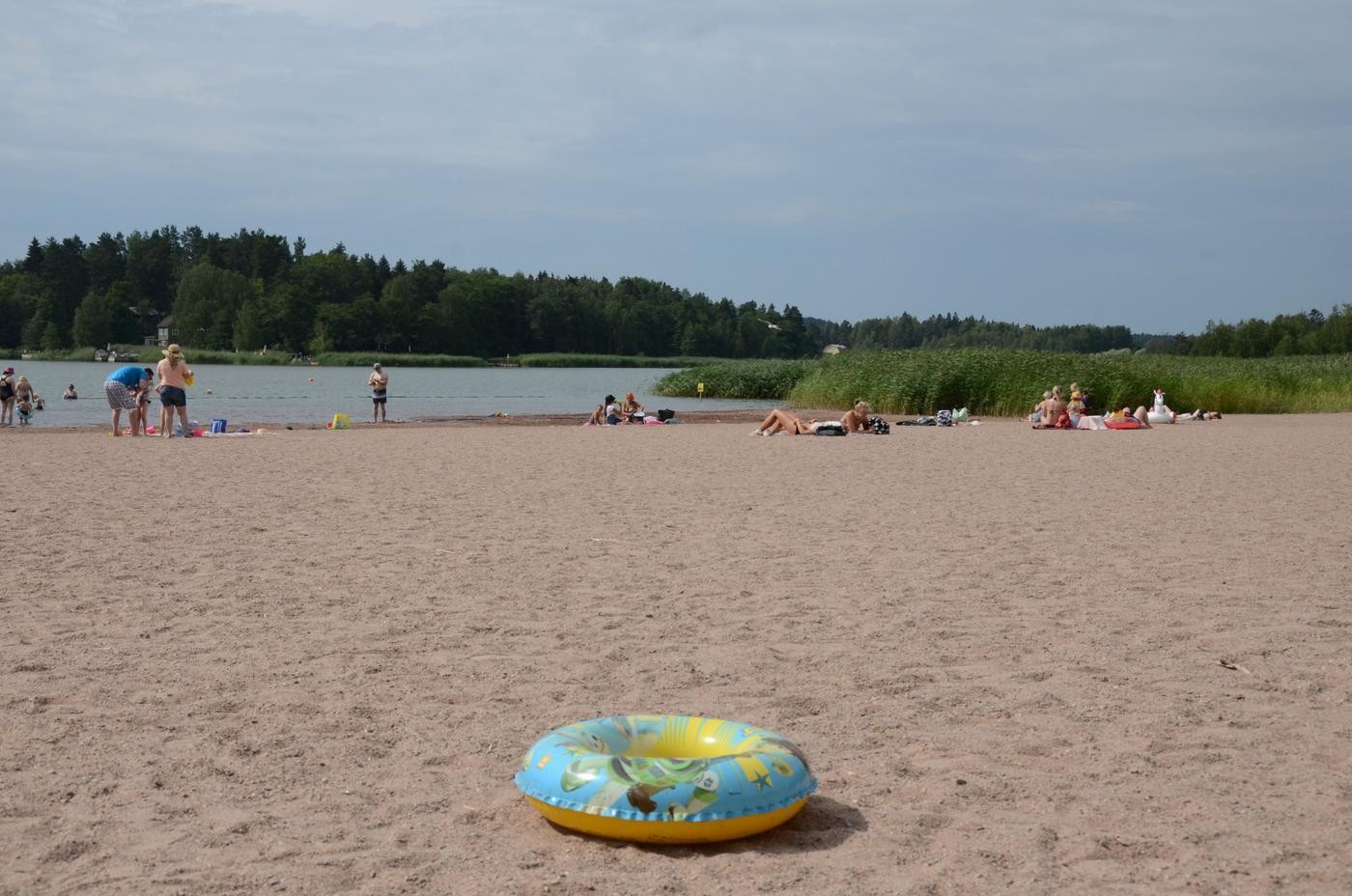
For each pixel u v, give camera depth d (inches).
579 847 158.1
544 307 6550.2
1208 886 146.3
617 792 158.1
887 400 1630.2
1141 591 336.8
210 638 274.5
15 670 244.5
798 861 153.4
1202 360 2586.1
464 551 402.3
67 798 174.6
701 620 297.7
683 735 179.0
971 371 1603.1
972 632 284.4
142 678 239.9
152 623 289.9
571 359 5925.2
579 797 159.5
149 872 148.9
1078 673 247.4
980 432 1181.7
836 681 241.6
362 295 6067.9
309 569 366.6
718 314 7490.2
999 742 202.7
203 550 399.5
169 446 889.5
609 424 1311.5
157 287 6771.7
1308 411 1756.9
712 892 143.6
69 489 585.6
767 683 239.9
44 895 142.0
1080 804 174.2
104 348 5679.1
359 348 5738.2
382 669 248.4
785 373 2160.4
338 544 417.1
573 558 390.0
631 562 383.2
